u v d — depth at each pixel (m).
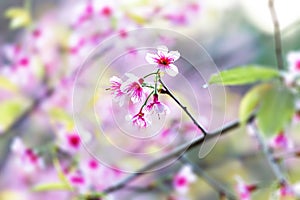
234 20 1.98
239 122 1.18
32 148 1.35
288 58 1.17
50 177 1.63
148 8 1.45
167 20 1.50
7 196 1.73
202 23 1.71
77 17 1.49
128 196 1.44
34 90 1.56
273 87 1.08
